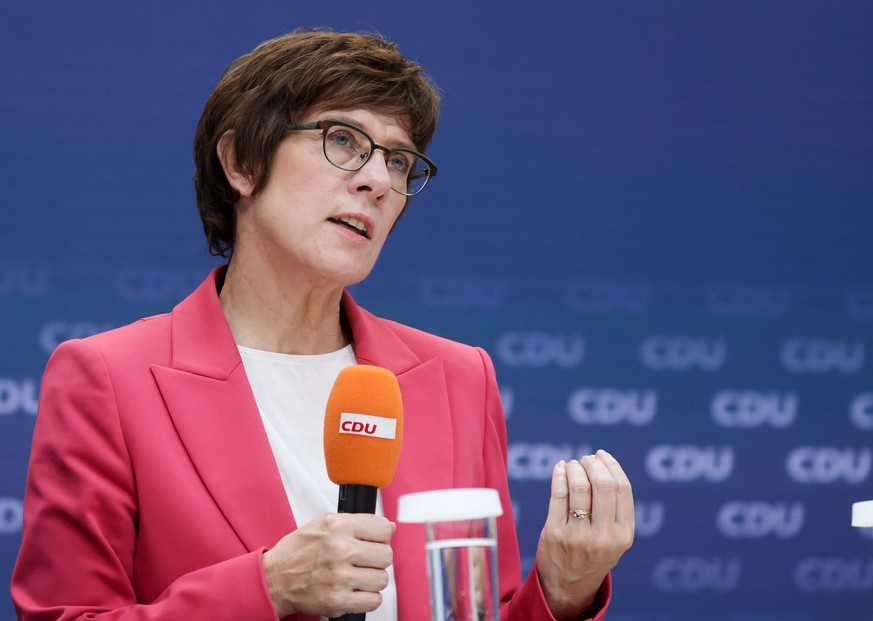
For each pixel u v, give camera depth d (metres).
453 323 11.09
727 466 11.52
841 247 11.87
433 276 11.06
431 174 5.83
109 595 4.84
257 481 5.06
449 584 3.61
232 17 10.77
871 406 11.79
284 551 4.55
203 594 4.52
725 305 11.62
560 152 11.41
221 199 5.75
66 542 4.89
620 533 4.88
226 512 4.97
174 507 4.93
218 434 5.13
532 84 11.39
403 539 5.29
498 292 11.20
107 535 4.92
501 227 11.24
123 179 10.47
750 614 11.46
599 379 11.34
